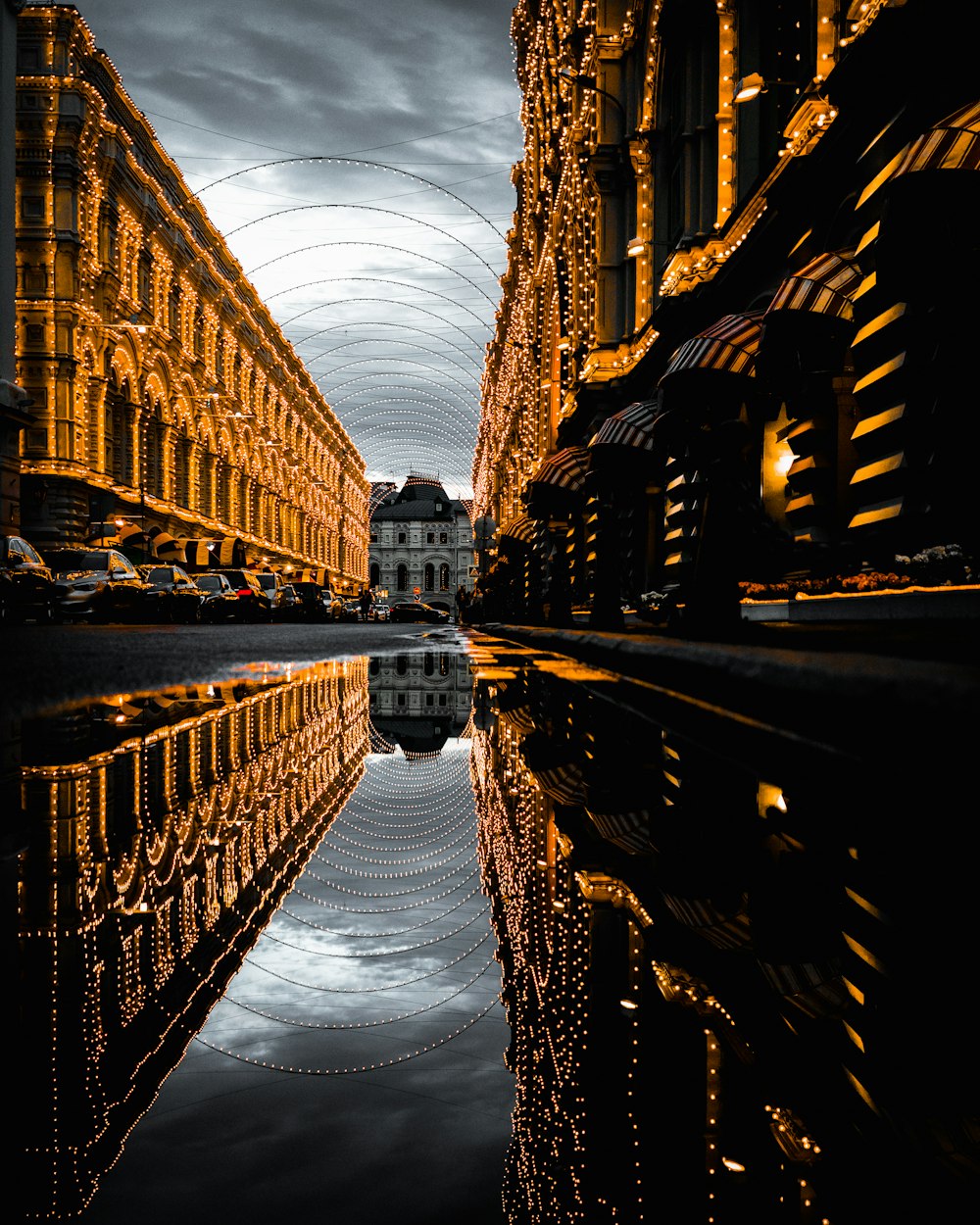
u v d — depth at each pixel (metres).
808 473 13.95
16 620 22.48
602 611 13.59
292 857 2.57
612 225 27.97
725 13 17.62
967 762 1.77
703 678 4.96
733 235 17.06
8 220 28.61
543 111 40.72
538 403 46.69
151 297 46.81
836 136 11.74
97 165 39.06
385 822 3.20
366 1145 1.07
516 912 2.12
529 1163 1.02
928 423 10.36
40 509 36.91
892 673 2.35
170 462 49.38
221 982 1.60
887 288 9.59
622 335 27.48
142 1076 1.22
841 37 13.23
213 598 37.19
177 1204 0.92
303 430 87.94
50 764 3.64
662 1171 0.99
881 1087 1.16
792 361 12.93
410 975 1.70
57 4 36.28
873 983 1.51
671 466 20.59
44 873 2.20
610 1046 1.37
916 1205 0.91
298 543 85.50
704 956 1.71
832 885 2.01
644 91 24.53
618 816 3.05
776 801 2.93
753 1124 1.10
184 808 3.04
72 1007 1.42
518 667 11.93
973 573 9.81
